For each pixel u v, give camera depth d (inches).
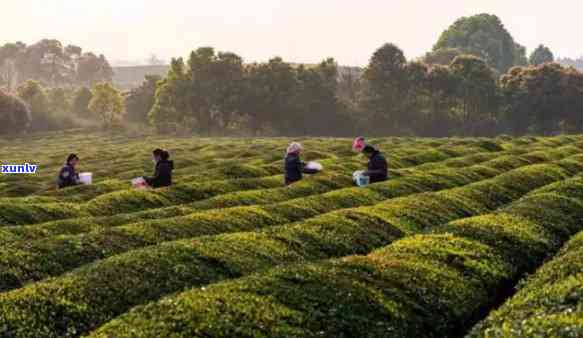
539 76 4958.2
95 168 2062.0
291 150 1187.3
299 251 698.8
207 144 3198.8
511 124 5108.3
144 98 6102.4
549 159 1729.8
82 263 655.1
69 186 1248.2
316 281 535.2
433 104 5196.9
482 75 5044.3
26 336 462.6
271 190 1095.0
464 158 1763.0
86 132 5383.9
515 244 730.2
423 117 5098.4
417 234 759.1
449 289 574.2
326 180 1195.9
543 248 747.4
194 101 5147.6
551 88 4877.0
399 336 478.9
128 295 539.2
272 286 516.1
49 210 922.7
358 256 627.5
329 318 474.6
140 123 6102.4
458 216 947.3
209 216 831.1
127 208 995.9
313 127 5147.6
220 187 1156.5
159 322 435.8
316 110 5083.7
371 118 5167.3
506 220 817.5
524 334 404.5
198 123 5290.4
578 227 870.4
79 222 825.5
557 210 904.3
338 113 5108.3
